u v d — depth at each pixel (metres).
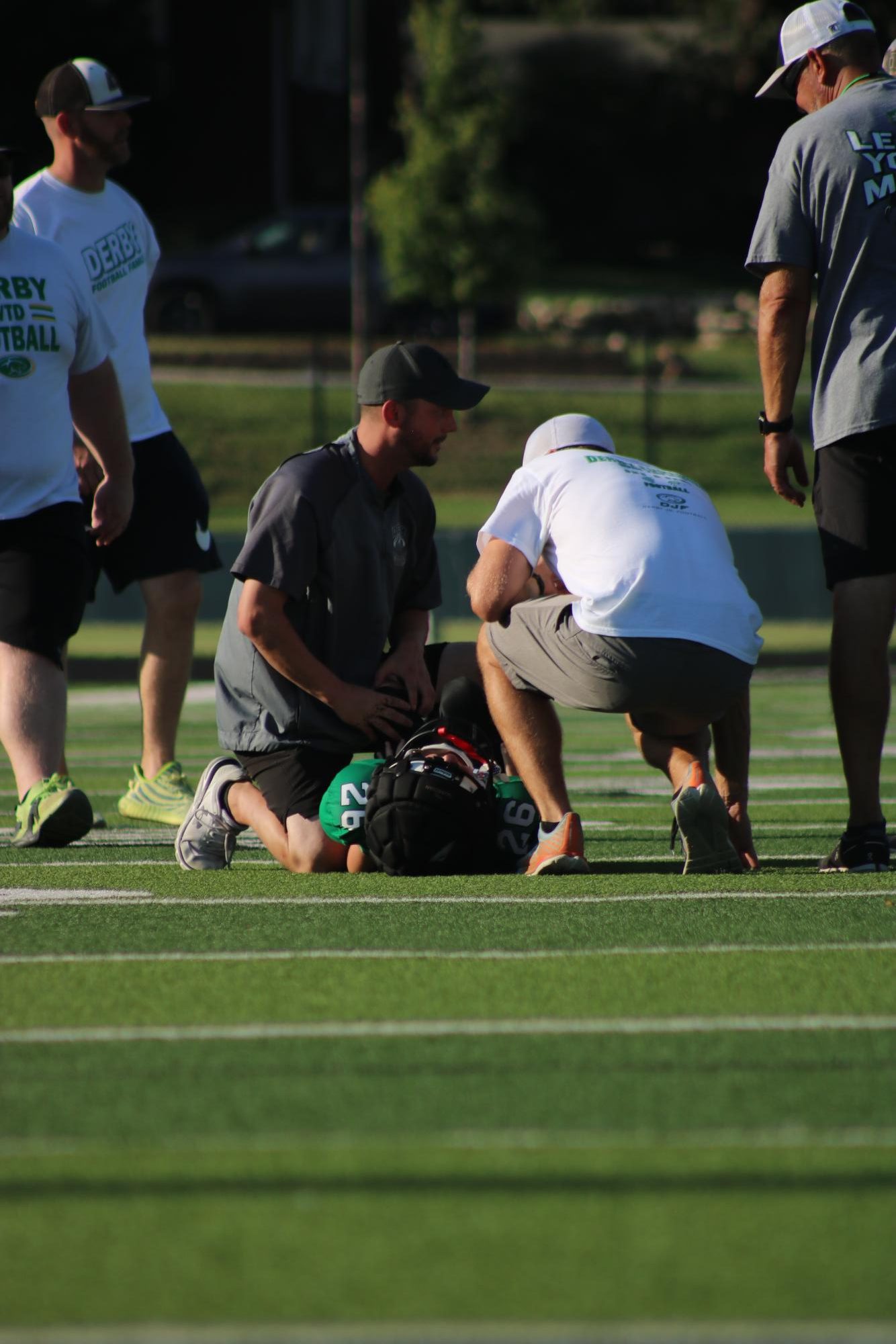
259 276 117.75
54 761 20.80
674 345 135.75
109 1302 7.14
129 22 147.75
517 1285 7.28
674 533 17.89
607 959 13.77
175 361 110.44
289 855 18.80
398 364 18.39
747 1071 10.47
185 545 24.03
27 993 12.59
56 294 20.55
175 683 24.12
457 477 99.25
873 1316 6.97
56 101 23.70
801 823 23.77
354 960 13.74
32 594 20.50
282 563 18.03
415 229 118.12
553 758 18.39
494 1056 10.82
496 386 110.38
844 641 18.48
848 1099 9.90
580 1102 9.85
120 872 18.89
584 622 17.47
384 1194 8.35
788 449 19.14
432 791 17.81
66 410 20.77
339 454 18.55
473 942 14.46
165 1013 11.98
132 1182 8.54
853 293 18.44
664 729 18.58
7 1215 8.12
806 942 14.47
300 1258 7.58
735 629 17.70
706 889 17.23
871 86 18.98
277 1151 9.00
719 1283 7.29
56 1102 9.88
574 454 18.61
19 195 23.72
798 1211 8.11
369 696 18.42
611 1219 8.01
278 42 158.75
